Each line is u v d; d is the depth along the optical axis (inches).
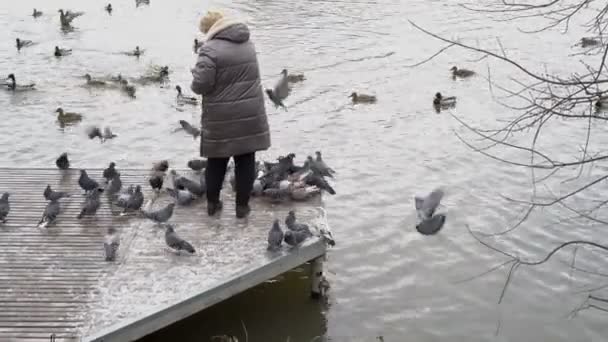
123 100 714.2
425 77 788.0
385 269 385.1
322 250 326.0
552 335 328.5
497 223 437.1
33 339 251.8
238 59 294.4
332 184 497.4
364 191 486.3
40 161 550.9
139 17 1126.4
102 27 1057.5
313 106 683.4
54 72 816.9
